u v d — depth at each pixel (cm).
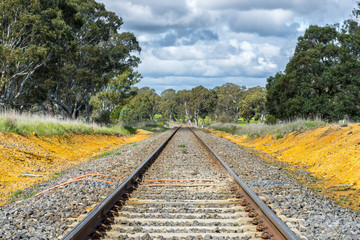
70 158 1563
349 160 1038
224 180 888
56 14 2989
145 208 592
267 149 1973
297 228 485
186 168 1098
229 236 452
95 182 829
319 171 1103
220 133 4262
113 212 548
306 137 1766
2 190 871
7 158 1180
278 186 803
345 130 1470
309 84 2561
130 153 1552
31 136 1630
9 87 3030
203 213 566
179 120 15775
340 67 2447
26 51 2655
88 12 4197
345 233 465
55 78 3544
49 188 788
